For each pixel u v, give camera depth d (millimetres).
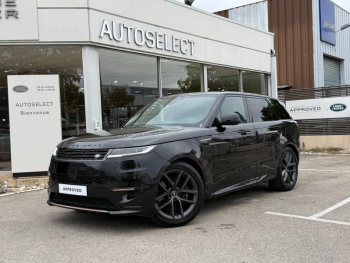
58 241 3988
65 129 9570
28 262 3404
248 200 5777
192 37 11891
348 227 4262
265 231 4164
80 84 9195
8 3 8438
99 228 4426
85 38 8820
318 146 14312
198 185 4512
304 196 5977
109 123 9539
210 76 12945
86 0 8797
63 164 4305
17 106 7812
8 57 9492
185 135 4512
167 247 3699
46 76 7914
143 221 4680
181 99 5719
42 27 8633
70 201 4328
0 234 4305
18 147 7824
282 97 15633
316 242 3766
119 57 9820
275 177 6145
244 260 3334
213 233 4125
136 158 4035
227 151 5000
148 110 5887
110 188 3965
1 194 6891
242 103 5773
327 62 22281
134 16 9945
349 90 13781
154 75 10844
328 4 21188
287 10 20781
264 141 5766
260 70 15188
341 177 7840
